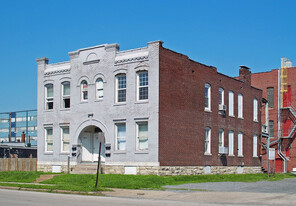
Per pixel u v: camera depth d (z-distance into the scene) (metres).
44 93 36.25
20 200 18.45
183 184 27.22
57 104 35.25
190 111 33.12
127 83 31.31
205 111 35.12
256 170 43.47
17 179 30.73
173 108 31.16
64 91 35.31
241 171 40.62
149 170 29.59
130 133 30.83
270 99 55.41
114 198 19.88
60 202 17.69
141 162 30.02
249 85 43.16
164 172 29.77
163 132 29.97
